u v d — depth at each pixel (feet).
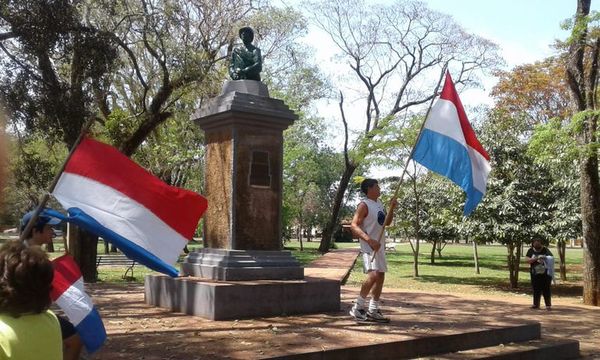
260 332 23.67
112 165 14.84
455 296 50.37
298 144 124.47
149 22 56.90
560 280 82.53
